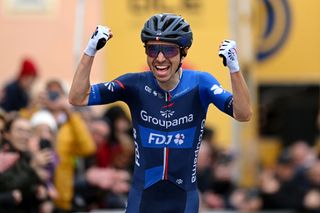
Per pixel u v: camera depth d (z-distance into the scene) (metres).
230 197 26.27
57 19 33.94
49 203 19.72
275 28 30.84
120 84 13.82
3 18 34.00
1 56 33.91
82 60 13.58
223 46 13.45
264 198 25.80
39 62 33.88
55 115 21.11
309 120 34.00
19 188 18.72
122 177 22.61
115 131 23.38
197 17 28.16
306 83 31.48
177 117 13.72
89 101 13.70
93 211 21.42
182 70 13.95
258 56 30.92
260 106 32.78
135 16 28.41
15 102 25.59
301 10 30.91
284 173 26.05
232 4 28.27
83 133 20.48
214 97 13.69
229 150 28.47
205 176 25.95
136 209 13.73
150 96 13.77
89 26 32.34
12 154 18.73
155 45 13.37
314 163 25.98
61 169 20.33
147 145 13.76
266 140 33.66
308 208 25.20
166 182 13.73
